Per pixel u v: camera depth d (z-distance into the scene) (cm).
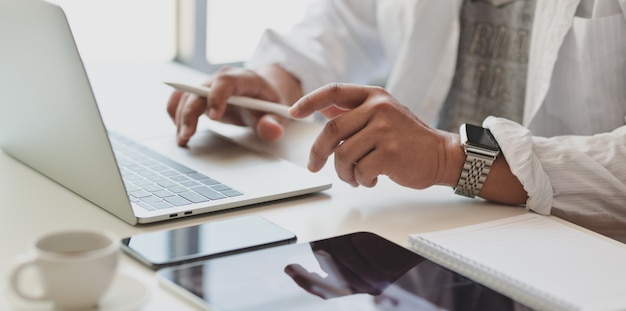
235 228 81
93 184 85
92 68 159
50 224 80
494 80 151
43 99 85
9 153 103
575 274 74
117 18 229
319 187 95
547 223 89
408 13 149
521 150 95
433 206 95
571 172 98
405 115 97
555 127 140
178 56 246
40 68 81
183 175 96
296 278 70
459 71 154
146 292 63
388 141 94
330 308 64
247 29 251
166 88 146
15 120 95
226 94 115
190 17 240
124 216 82
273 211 89
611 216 99
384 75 169
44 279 57
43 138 90
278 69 141
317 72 145
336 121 95
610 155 100
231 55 252
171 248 75
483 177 95
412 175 95
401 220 89
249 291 66
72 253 60
